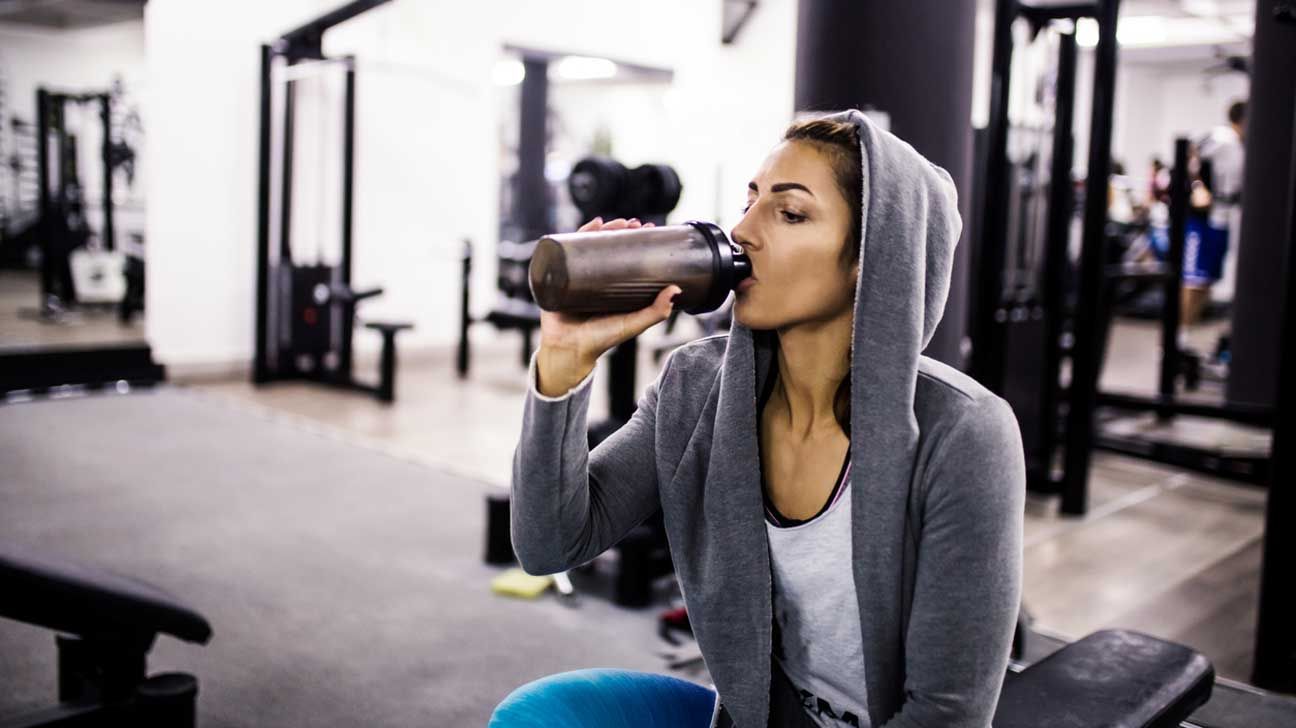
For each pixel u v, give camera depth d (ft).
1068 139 12.40
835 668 3.35
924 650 2.92
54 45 33.37
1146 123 41.27
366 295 18.99
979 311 12.23
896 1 8.53
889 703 3.15
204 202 19.95
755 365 3.34
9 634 8.39
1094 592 9.93
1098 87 11.35
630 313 3.04
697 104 27.53
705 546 3.42
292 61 18.92
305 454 14.67
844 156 3.01
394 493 12.89
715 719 3.60
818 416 3.28
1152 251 30.66
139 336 22.70
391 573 10.16
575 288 2.80
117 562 10.10
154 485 12.81
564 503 3.29
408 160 22.56
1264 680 7.94
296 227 21.33
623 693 3.73
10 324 23.95
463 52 22.98
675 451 3.49
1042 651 8.46
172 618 5.25
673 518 3.47
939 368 3.15
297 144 21.06
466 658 8.32
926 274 3.07
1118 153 41.42
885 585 3.00
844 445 3.22
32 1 26.73
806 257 3.03
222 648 8.34
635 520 3.69
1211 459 14.06
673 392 3.55
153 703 5.20
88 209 32.55
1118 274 17.01
